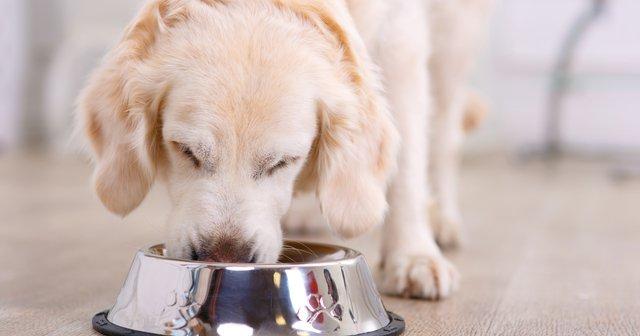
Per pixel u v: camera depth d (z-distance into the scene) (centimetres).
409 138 129
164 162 117
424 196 131
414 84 130
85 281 129
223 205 108
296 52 112
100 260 141
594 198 242
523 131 405
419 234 129
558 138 386
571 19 390
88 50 348
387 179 120
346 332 105
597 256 150
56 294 123
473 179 295
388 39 127
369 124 117
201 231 108
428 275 124
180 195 112
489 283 132
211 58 110
